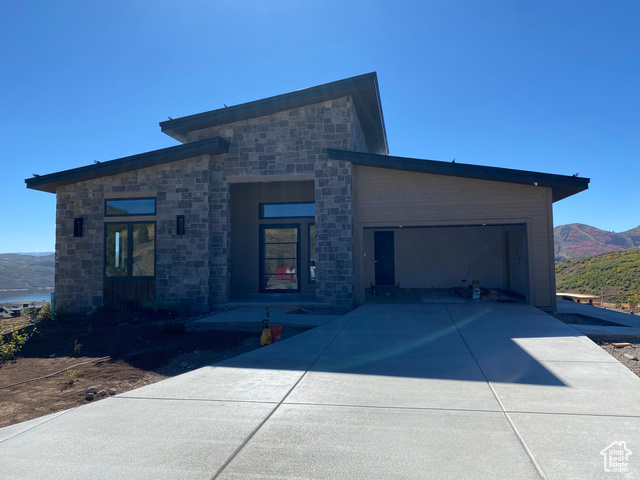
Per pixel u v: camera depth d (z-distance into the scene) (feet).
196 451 13.67
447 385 20.01
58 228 50.03
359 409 17.13
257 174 47.16
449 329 32.04
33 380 23.57
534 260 42.47
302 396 18.80
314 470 12.37
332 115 46.34
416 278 59.57
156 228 47.88
